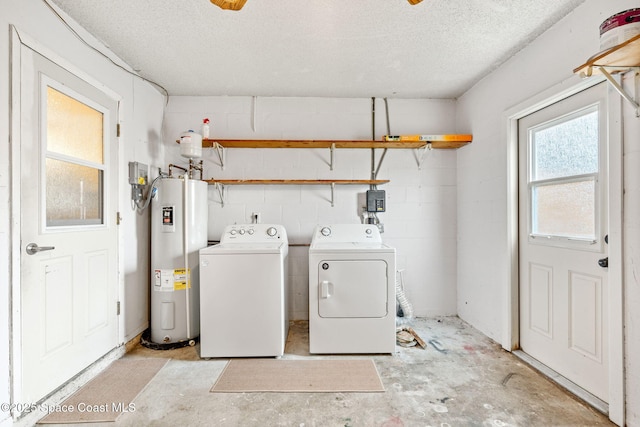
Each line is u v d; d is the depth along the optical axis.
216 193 2.97
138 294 2.47
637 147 1.38
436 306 3.06
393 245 3.04
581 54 1.65
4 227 1.39
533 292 2.11
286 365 2.11
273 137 2.97
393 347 2.26
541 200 2.05
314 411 1.63
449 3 1.65
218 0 1.19
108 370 2.03
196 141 2.62
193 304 2.49
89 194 1.97
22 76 1.47
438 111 3.04
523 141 2.19
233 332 2.21
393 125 3.02
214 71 2.45
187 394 1.78
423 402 1.69
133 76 2.42
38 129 1.56
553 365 1.94
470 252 2.80
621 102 1.43
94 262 1.98
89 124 1.96
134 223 2.42
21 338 1.46
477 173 2.67
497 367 2.05
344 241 2.65
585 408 1.62
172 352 2.31
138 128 2.49
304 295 3.01
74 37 1.81
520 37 1.98
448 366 2.07
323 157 3.01
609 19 1.24
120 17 1.78
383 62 2.31
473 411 1.61
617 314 1.46
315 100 2.99
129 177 2.35
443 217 3.05
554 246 1.92
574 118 1.79
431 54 2.20
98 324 2.01
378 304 2.26
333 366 2.09
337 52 2.17
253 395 1.77
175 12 1.74
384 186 3.03
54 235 1.66
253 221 2.96
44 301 1.59
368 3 1.66
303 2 1.65
